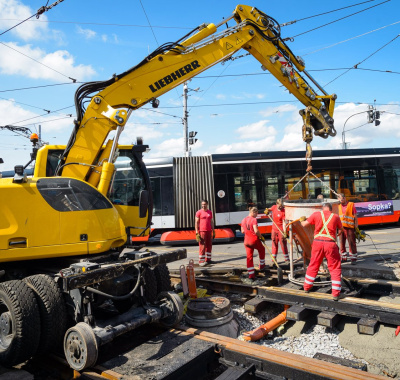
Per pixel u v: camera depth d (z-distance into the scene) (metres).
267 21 7.29
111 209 5.33
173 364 4.05
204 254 9.41
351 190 15.44
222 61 7.09
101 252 5.23
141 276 5.02
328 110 7.96
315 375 3.71
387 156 16.09
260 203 14.34
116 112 5.62
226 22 7.11
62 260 5.15
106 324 4.62
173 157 14.25
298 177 14.88
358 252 10.61
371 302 5.59
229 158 14.37
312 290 6.45
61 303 4.59
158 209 13.87
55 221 4.76
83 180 5.60
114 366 4.08
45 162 5.68
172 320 5.17
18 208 4.57
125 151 6.66
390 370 4.48
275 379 3.92
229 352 4.35
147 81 6.15
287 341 5.55
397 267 8.02
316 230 6.13
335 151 15.59
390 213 15.92
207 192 13.97
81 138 5.66
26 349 4.29
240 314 6.53
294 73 7.61
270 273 7.82
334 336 5.53
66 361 4.55
